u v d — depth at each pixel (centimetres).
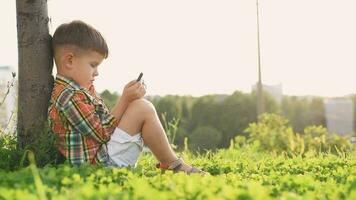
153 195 312
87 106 511
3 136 556
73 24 532
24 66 553
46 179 381
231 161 648
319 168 569
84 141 512
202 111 3497
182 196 319
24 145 548
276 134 1625
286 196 331
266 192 344
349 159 663
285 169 564
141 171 453
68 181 363
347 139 1416
